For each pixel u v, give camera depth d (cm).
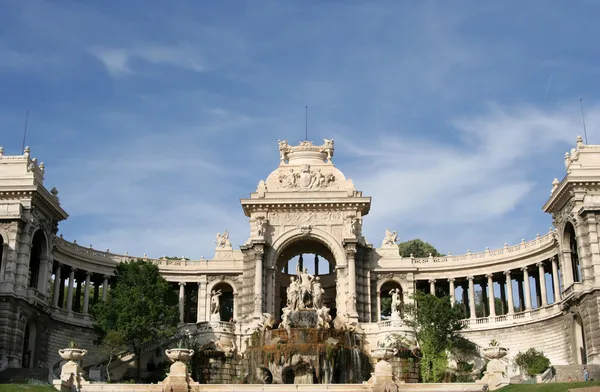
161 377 7444
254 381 7506
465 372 7381
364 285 9344
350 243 9106
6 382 6688
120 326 7369
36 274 8225
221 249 9931
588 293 7250
